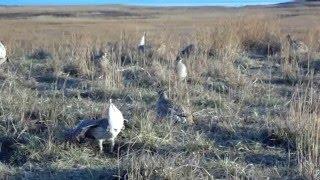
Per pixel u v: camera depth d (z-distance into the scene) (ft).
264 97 35.70
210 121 30.12
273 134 27.71
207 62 43.91
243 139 27.63
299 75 41.37
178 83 36.35
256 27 59.72
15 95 33.96
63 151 25.94
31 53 53.11
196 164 23.39
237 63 48.03
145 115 29.86
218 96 34.81
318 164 23.79
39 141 26.84
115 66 40.81
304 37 64.28
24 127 28.30
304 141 26.11
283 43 54.60
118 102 34.09
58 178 23.77
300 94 36.73
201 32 58.95
